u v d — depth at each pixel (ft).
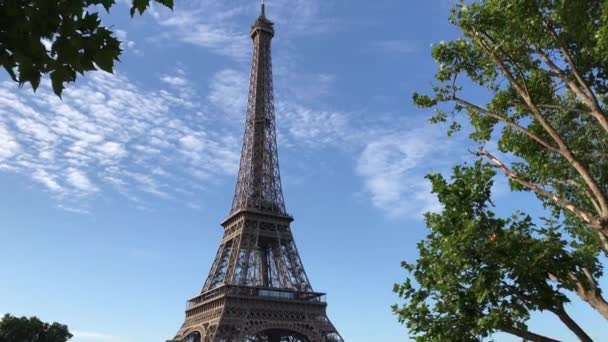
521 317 95.76
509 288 96.78
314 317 600.80
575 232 145.59
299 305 598.75
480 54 138.00
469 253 98.94
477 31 125.49
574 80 135.95
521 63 134.21
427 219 110.11
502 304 97.04
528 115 147.64
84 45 47.14
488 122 148.97
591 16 117.50
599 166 137.59
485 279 95.66
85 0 47.42
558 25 124.98
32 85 46.70
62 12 46.21
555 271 98.58
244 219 648.38
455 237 99.76
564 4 117.08
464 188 106.32
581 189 127.95
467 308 98.99
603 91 136.36
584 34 119.55
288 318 583.58
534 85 139.74
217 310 579.07
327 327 590.96
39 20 45.70
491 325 93.56
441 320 100.89
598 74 135.95
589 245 135.95
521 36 127.24
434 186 108.37
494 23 123.85
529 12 120.37
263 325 563.48
